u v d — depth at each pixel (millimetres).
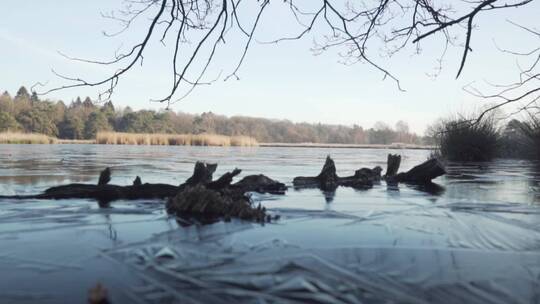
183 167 16891
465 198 9336
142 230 6062
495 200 9102
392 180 12898
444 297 3895
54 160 20328
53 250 5129
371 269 4559
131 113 82125
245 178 10352
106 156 25203
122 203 8078
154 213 7188
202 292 3916
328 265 4672
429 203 8633
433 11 4738
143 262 4727
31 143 58781
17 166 16312
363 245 5441
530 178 14008
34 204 7926
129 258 4852
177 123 87000
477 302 3791
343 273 4441
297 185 11383
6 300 3738
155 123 81688
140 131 79875
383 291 3990
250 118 96375
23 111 72062
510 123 24719
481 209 8016
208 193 7270
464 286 4137
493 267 4684
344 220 6875
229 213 6953
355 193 9969
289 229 6219
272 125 96938
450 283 4211
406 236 5922
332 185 11430
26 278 4238
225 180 9219
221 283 4129
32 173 13508
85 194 8688
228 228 6215
